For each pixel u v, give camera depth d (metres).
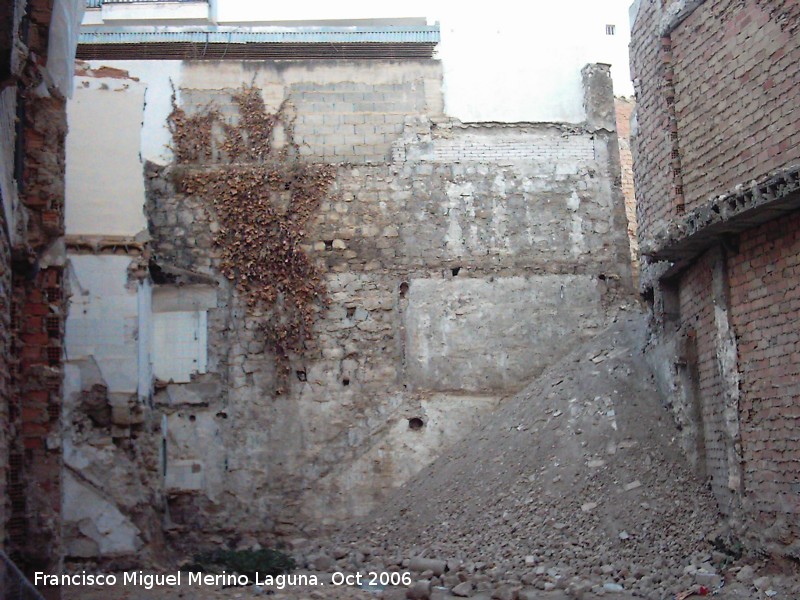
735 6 10.49
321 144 18.05
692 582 9.77
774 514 9.77
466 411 17.12
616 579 10.56
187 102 17.94
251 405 16.81
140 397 14.97
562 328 17.73
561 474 13.57
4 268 8.56
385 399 17.03
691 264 12.57
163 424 16.59
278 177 17.69
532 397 16.11
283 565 13.65
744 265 10.53
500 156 18.41
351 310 17.38
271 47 19.38
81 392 14.40
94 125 15.37
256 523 16.31
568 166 18.53
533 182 18.38
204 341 16.98
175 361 16.88
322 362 17.09
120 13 24.20
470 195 18.14
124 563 13.88
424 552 12.98
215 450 16.59
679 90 11.83
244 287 17.23
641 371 15.01
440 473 15.62
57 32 10.30
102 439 14.31
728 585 9.48
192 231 17.34
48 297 9.82
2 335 8.43
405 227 17.84
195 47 19.27
